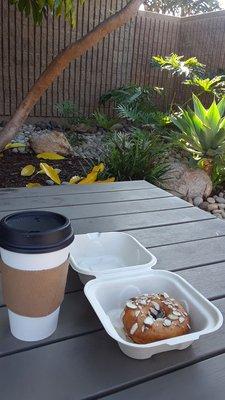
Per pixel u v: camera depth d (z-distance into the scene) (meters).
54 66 2.54
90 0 5.13
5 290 0.63
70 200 1.61
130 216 1.42
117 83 5.71
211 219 1.41
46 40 5.09
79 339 0.68
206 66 5.53
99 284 0.72
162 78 5.95
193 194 3.00
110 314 0.72
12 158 3.33
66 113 5.11
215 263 1.04
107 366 0.62
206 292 0.89
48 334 0.68
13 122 2.67
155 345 0.58
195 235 1.24
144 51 5.76
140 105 5.09
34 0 2.99
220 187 3.32
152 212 1.48
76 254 0.96
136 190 1.83
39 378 0.59
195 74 4.60
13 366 0.61
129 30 5.52
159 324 0.61
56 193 1.72
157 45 5.83
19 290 0.61
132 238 0.98
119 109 4.82
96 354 0.65
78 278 0.89
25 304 0.62
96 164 3.10
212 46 5.41
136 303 0.66
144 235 1.23
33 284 0.60
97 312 0.64
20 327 0.65
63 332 0.70
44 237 0.58
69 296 0.82
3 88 5.02
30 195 1.66
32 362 0.62
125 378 0.60
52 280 0.61
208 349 0.67
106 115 5.49
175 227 1.31
